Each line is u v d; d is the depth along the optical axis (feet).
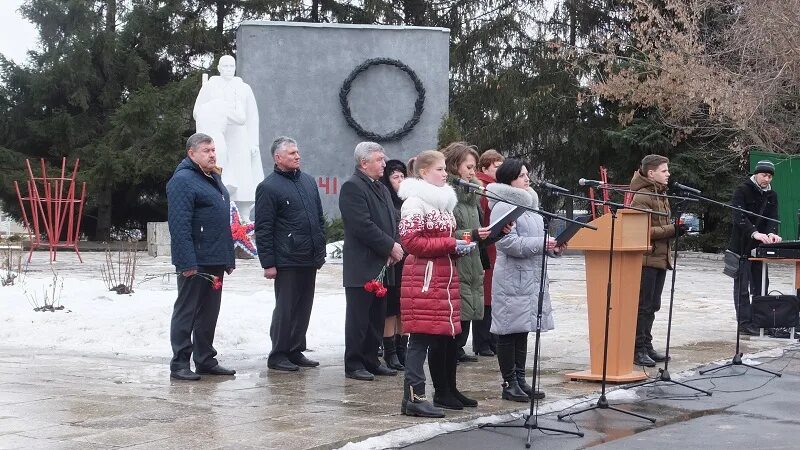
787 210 74.69
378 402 24.44
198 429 20.90
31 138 130.52
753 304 35.73
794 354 34.63
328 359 31.58
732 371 30.66
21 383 26.20
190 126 126.41
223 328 34.22
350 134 90.43
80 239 136.46
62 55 127.03
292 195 28.99
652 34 96.68
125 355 31.37
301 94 89.71
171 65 136.05
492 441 20.81
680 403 25.53
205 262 27.55
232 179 78.43
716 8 86.22
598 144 114.21
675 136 95.09
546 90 116.37
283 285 29.09
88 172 123.03
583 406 24.80
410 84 91.35
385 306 28.96
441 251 22.25
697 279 67.77
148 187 132.77
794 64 74.08
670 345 36.11
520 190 24.91
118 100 132.05
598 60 97.60
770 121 80.59
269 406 23.71
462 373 29.53
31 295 42.47
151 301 41.91
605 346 24.59
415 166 22.86
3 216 134.92
